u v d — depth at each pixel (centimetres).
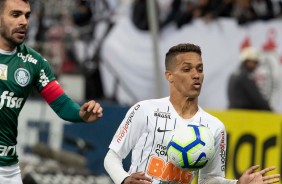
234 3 4178
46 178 3675
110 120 3694
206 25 4231
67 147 3809
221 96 4134
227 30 4172
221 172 1825
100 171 3694
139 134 1786
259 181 1672
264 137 3061
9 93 1756
